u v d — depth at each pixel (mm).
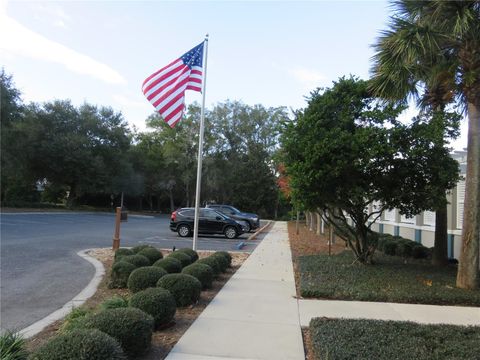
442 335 5406
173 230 23312
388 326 5730
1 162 38781
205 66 13758
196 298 7449
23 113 43938
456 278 9750
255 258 14031
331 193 11047
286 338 5727
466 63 9078
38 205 46906
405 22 9125
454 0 8539
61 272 10750
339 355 4496
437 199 10461
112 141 53594
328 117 11414
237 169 61312
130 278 7891
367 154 10141
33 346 5328
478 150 9023
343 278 9773
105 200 64188
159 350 5195
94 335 4129
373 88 10930
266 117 61875
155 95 12695
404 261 13414
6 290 8703
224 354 5074
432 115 11062
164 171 63562
